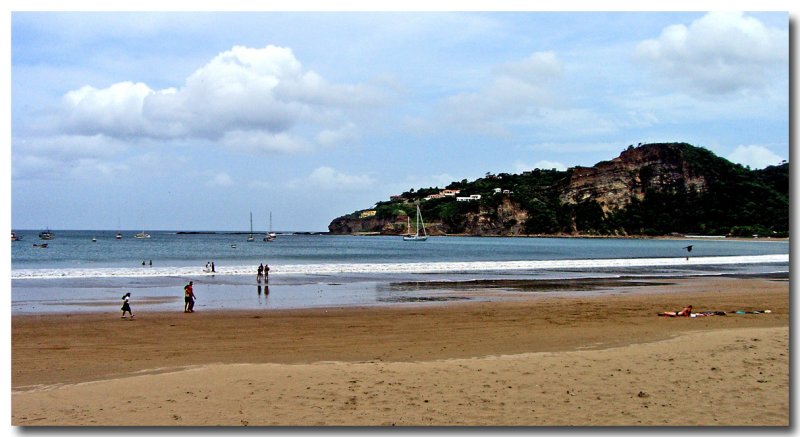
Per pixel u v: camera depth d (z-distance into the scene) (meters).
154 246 123.50
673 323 19.41
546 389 10.39
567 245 147.00
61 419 9.16
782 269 50.47
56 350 15.48
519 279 39.62
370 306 25.09
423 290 32.25
